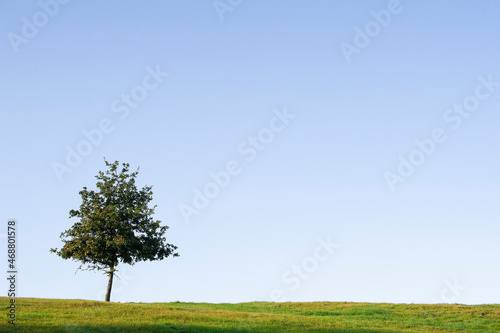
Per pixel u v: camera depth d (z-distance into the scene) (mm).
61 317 33062
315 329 34531
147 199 51625
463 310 48719
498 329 39906
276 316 40438
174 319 34969
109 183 50469
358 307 51750
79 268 48688
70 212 49562
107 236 47750
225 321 35750
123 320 32875
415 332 36125
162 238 50969
